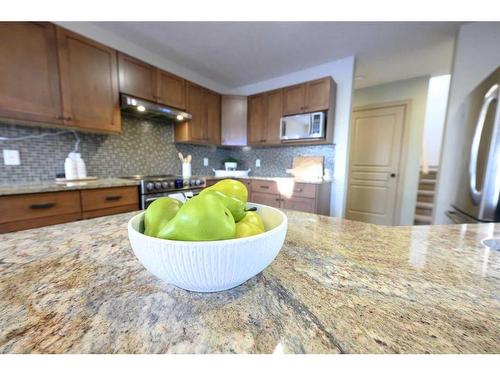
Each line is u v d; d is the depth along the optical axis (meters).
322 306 0.34
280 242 0.39
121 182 1.96
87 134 2.17
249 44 2.39
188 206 0.33
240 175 3.39
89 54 1.88
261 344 0.27
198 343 0.27
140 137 2.64
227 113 3.34
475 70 2.01
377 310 0.34
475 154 1.66
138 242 0.33
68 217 1.64
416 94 3.27
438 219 2.28
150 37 2.28
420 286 0.40
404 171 3.41
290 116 2.88
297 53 2.59
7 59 1.48
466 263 0.50
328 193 2.88
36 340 0.27
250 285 0.40
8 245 0.57
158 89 2.44
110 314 0.32
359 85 3.58
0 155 1.69
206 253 0.30
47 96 1.66
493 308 0.34
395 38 2.27
